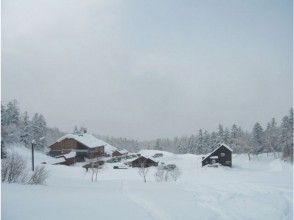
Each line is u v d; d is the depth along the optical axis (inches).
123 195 556.7
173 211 434.9
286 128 2471.7
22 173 813.9
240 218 430.0
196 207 465.1
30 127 2669.8
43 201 450.0
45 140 2864.2
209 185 774.5
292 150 2181.3
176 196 555.2
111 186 777.6
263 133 3034.0
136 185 808.3
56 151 2573.8
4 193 484.1
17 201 430.3
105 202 471.5
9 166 742.5
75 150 2554.1
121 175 1481.3
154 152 3176.7
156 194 576.7
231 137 3262.8
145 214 405.1
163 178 1195.3
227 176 1234.6
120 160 2625.5
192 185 783.7
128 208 433.4
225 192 620.7
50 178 1084.5
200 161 2479.1
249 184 788.0
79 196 521.0
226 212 454.0
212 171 1724.9
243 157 2780.5
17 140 2379.4
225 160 2231.8
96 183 911.0
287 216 456.4
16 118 2353.6
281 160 2096.5
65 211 397.1
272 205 509.0
